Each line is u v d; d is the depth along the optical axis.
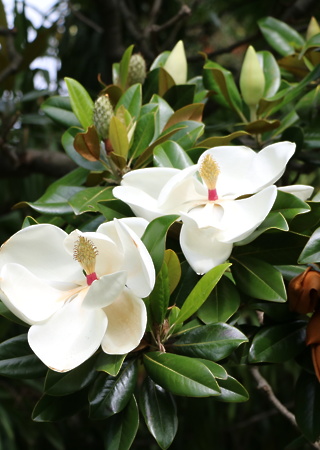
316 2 2.25
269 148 1.25
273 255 1.26
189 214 1.23
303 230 1.25
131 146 1.45
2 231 2.42
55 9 2.80
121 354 1.13
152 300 1.19
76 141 1.39
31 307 1.15
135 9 3.04
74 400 1.23
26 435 2.44
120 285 1.10
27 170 2.06
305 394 1.29
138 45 2.41
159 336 1.20
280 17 2.29
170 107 1.55
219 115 2.27
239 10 2.74
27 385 2.41
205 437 2.54
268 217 1.21
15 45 2.36
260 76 1.60
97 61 2.93
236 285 1.27
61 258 1.18
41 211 1.36
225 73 1.65
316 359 1.23
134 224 1.17
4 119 2.19
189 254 1.19
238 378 2.42
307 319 1.29
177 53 1.63
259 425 2.78
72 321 1.15
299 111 1.57
